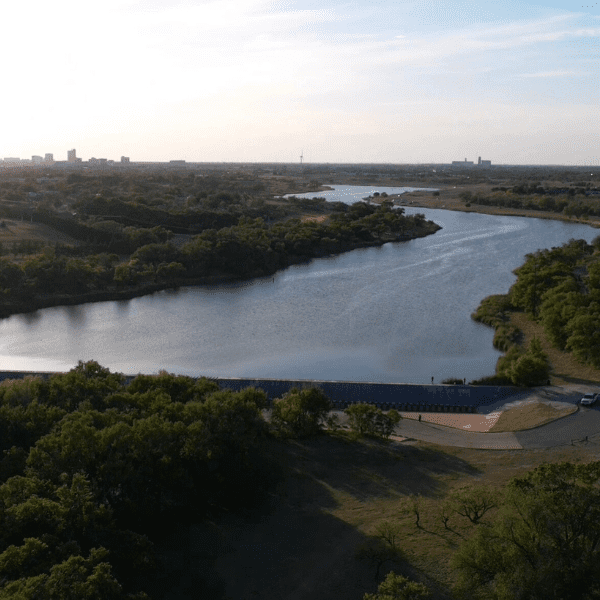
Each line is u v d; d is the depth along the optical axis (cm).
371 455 9825
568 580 5119
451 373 14688
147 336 17925
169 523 7500
